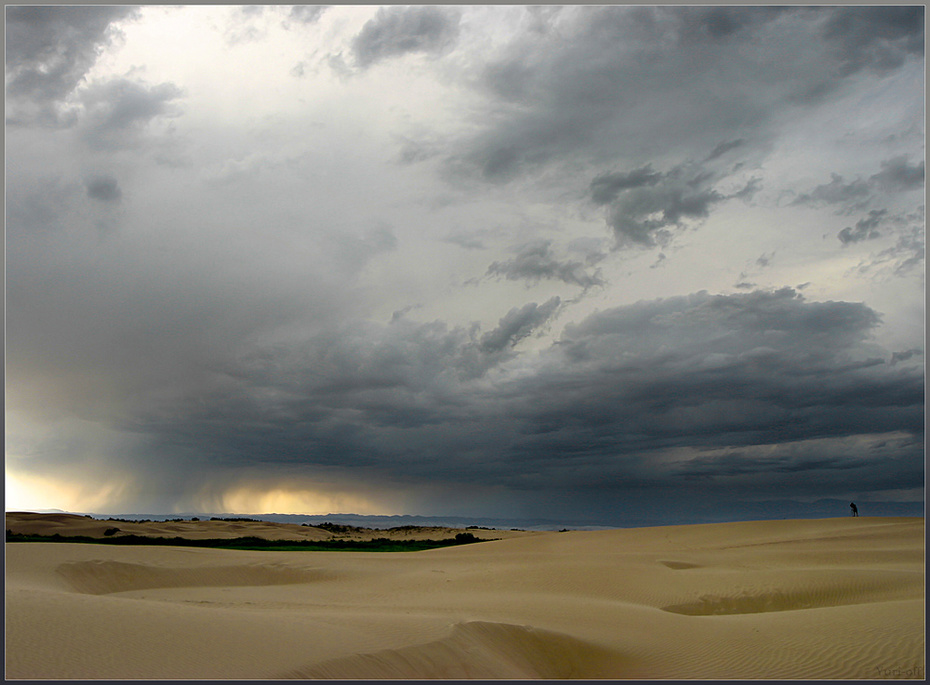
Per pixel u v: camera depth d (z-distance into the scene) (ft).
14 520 231.30
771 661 48.47
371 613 57.16
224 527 266.98
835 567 100.78
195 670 33.22
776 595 80.02
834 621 57.47
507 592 85.81
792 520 183.42
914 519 173.06
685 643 53.78
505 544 172.65
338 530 305.94
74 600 45.29
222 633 40.47
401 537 298.97
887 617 57.31
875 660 47.29
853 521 175.63
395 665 38.93
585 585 89.35
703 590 84.17
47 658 32.63
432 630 46.80
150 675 31.96
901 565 104.32
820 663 47.44
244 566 110.93
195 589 92.48
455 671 40.52
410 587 92.32
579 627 58.39
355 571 113.70
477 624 49.19
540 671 45.96
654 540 167.43
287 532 271.69
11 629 36.04
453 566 119.03
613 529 196.75
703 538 165.07
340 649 39.55
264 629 42.88
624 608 69.36
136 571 98.99
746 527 178.29
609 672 47.57
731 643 53.16
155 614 43.68
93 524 237.25
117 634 37.55
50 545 117.29
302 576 110.32
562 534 189.67
